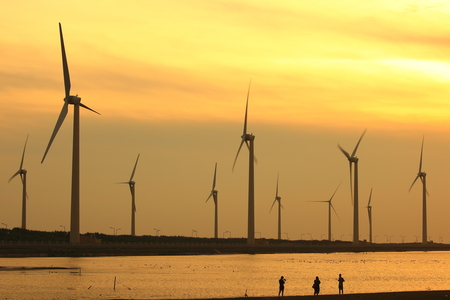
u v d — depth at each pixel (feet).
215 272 551.59
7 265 570.87
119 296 377.09
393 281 506.89
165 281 465.47
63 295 379.14
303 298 341.62
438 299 342.44
